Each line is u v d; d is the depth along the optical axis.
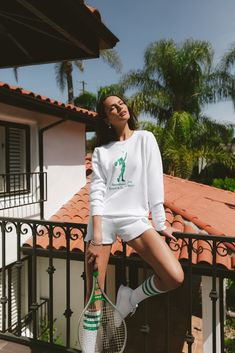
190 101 19.16
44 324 6.91
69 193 8.46
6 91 4.99
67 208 7.91
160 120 19.28
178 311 9.47
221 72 19.16
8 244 6.02
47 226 2.83
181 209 6.96
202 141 18.66
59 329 7.30
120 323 2.12
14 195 6.42
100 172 2.11
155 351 7.26
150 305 9.86
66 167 8.30
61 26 2.25
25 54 3.00
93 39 2.68
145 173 2.02
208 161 18.48
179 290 11.02
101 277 2.05
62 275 7.35
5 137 6.30
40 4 2.05
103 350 2.13
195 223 6.38
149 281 2.09
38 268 7.35
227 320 9.09
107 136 2.22
